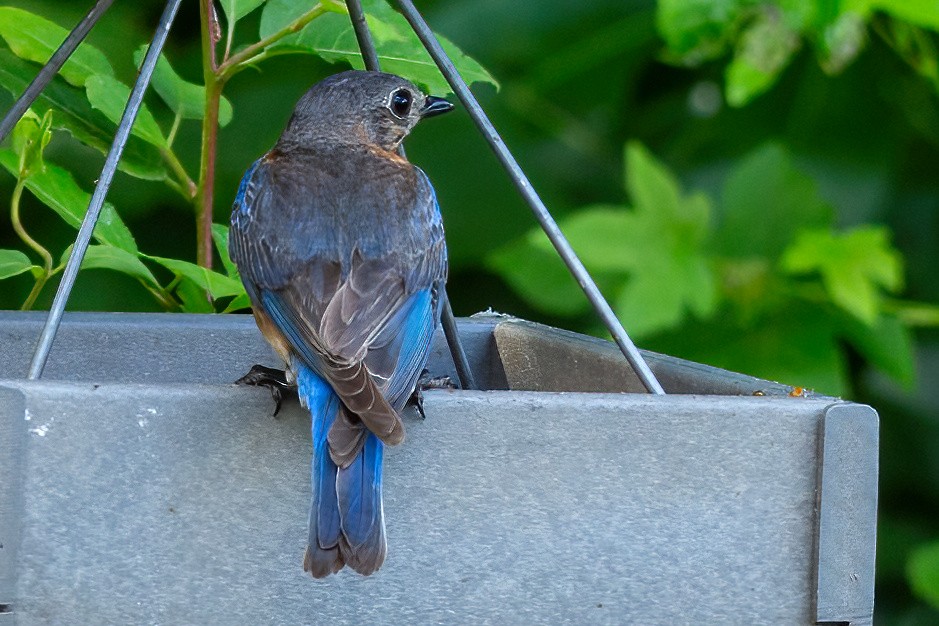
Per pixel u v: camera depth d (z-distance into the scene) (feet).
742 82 32.63
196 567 17.42
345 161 22.30
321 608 17.60
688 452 17.94
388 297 19.86
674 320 32.76
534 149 42.06
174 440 17.33
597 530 17.88
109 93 24.82
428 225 21.63
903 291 41.19
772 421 18.07
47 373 24.53
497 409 17.69
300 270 20.27
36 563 17.08
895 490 41.32
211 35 25.62
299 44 25.36
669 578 18.01
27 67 25.86
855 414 18.16
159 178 26.16
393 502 17.66
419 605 17.71
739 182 35.47
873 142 40.86
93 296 38.81
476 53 41.01
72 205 24.50
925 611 40.42
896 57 39.65
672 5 31.99
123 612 17.30
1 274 24.02
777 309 35.42
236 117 40.42
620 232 33.27
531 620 17.85
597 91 42.06
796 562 18.25
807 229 34.83
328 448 17.19
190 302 26.53
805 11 31.78
